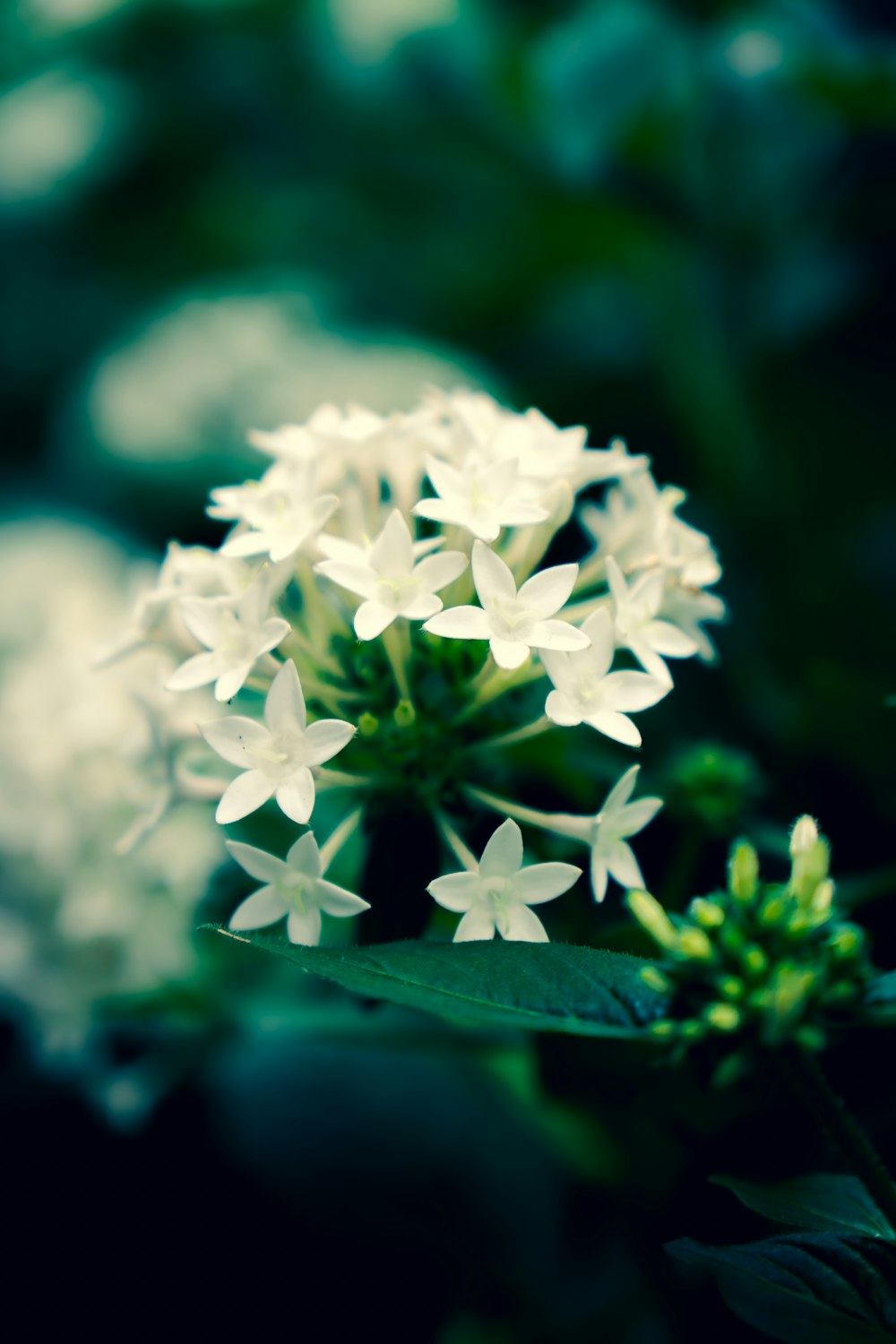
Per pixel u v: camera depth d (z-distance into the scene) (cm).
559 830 24
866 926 28
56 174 55
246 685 26
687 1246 22
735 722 35
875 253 45
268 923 23
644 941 25
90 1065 34
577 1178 32
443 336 55
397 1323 35
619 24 44
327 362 48
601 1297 33
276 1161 37
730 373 45
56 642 34
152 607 26
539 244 52
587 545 38
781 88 42
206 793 26
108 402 48
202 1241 36
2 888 33
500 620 23
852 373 46
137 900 32
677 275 47
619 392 50
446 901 23
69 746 32
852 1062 26
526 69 46
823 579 41
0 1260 35
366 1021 31
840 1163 26
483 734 26
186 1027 32
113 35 54
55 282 57
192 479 47
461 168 53
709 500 45
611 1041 26
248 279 56
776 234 46
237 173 57
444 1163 36
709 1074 21
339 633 26
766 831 30
